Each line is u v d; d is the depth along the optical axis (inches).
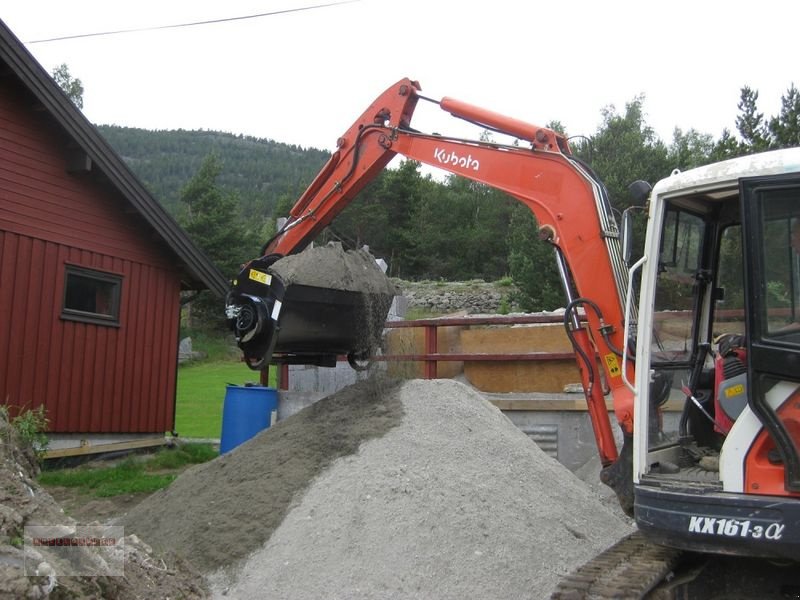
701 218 195.6
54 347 416.5
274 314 252.8
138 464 426.0
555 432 339.9
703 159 991.6
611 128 1024.2
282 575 206.5
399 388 279.3
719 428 181.3
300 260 262.2
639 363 177.2
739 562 173.2
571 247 227.6
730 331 193.2
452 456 241.3
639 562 167.2
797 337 151.5
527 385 369.4
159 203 463.8
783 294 153.9
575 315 225.1
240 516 232.7
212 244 1362.0
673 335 190.4
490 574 202.5
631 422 207.9
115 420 454.6
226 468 262.7
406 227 1633.9
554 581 203.6
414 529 213.5
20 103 397.7
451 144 257.8
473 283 1268.5
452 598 195.9
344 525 216.7
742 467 154.9
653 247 178.7
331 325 275.1
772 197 156.4
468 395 279.1
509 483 237.3
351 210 1566.2
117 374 458.0
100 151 423.5
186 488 262.5
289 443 260.2
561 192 232.5
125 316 465.7
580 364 223.0
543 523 225.9
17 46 375.6
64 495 348.8
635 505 169.2
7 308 390.3
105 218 451.8
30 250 404.2
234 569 214.5
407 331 409.4
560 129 1103.6
